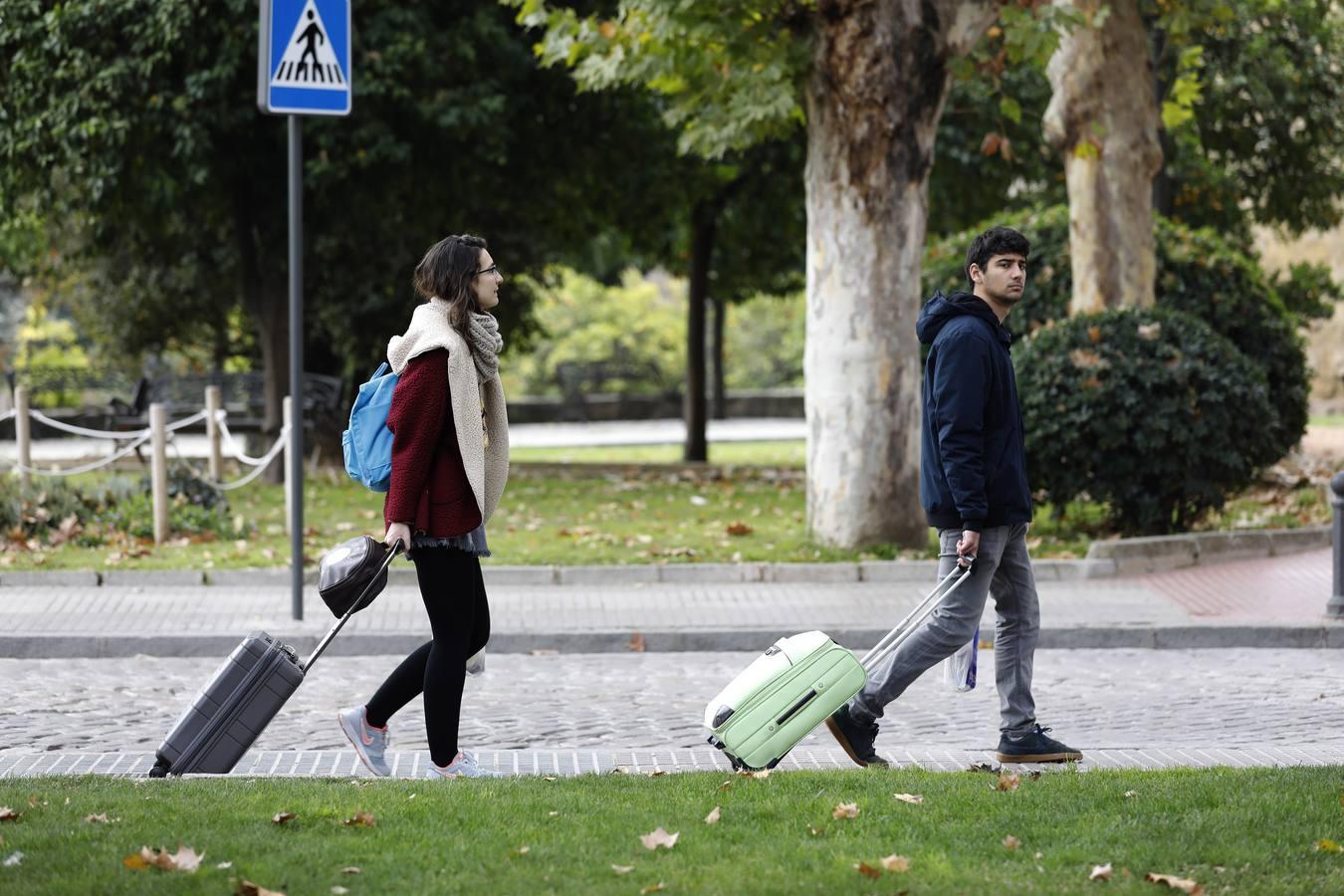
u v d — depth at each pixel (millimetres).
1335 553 40125
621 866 17844
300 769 25375
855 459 50188
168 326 100562
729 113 52594
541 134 80500
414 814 20219
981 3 49688
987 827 19703
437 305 23203
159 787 21828
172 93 66188
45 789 21688
